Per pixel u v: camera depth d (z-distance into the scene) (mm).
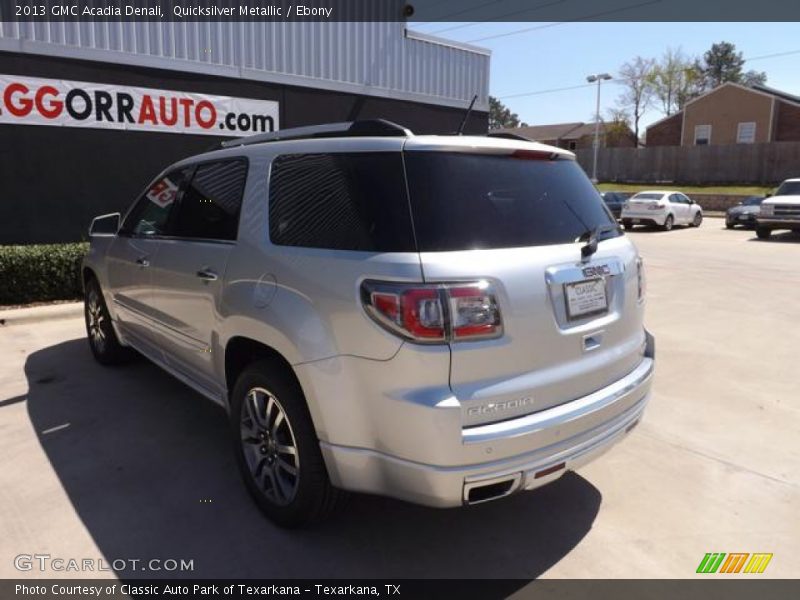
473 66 14180
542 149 3104
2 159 8484
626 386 3086
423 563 2918
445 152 2779
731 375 5727
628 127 60312
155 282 4152
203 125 10242
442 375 2459
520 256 2670
